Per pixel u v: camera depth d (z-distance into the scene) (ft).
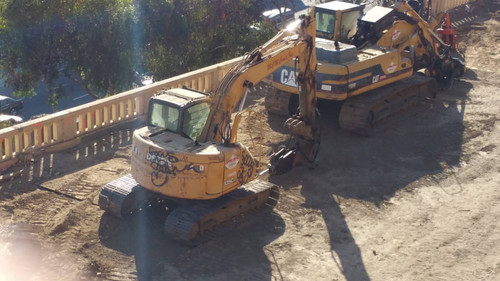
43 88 147.13
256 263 42.98
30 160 56.59
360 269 42.96
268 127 67.26
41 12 96.63
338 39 69.05
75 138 61.16
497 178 57.00
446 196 53.47
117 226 46.80
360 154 61.00
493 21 117.80
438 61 78.07
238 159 45.85
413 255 44.83
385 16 69.62
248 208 48.96
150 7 104.17
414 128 67.62
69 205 49.65
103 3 98.27
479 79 85.05
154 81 105.40
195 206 45.50
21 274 40.55
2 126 80.48
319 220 49.03
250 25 116.26
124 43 100.78
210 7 110.11
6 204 49.32
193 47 109.40
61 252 43.21
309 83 55.11
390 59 66.39
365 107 63.36
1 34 97.19
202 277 41.11
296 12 169.48
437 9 115.24
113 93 102.63
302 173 56.85
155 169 44.19
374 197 52.95
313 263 43.39
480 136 66.08
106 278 40.63
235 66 48.70
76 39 99.45
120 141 62.28
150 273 41.32
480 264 43.93
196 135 48.32
